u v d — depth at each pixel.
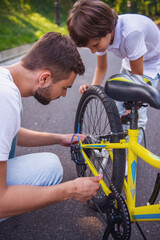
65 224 1.89
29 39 9.15
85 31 1.70
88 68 5.97
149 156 1.30
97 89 1.90
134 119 1.43
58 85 1.39
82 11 1.69
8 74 1.30
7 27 10.00
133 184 1.51
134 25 1.82
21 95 1.41
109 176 1.71
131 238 1.77
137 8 21.70
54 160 1.61
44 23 12.45
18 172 1.50
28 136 1.93
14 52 7.20
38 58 1.33
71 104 4.05
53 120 3.50
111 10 1.75
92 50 1.85
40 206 1.32
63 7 16.47
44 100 1.43
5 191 1.26
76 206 2.05
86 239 1.77
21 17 12.09
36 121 3.46
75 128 2.43
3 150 1.20
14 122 1.22
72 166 2.54
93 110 2.99
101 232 1.82
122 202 1.41
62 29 12.21
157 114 3.74
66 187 1.37
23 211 1.30
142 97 1.26
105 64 2.32
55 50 1.33
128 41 1.82
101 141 1.75
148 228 1.84
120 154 1.63
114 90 1.35
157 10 21.81
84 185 1.41
